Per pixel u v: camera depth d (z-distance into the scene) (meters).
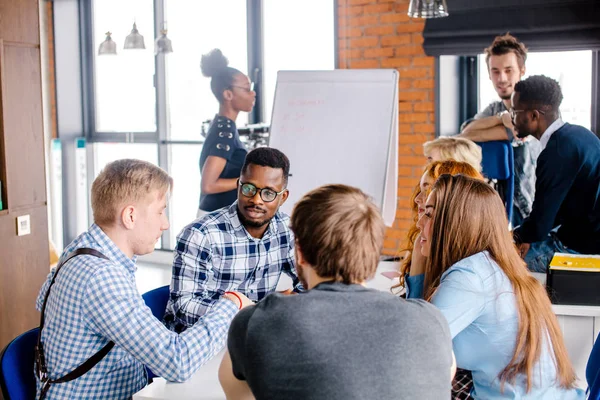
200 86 6.46
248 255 2.61
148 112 6.78
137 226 1.98
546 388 1.92
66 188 7.04
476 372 2.00
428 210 2.16
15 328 3.92
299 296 1.38
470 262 1.99
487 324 1.93
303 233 1.42
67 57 6.91
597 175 4.30
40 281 4.08
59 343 1.91
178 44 6.50
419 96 5.19
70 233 7.10
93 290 1.86
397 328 1.34
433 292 2.05
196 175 6.59
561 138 4.38
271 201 2.50
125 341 1.86
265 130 5.85
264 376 1.32
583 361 2.85
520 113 4.49
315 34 5.83
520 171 4.61
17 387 2.04
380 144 4.22
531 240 4.54
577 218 4.39
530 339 1.90
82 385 1.94
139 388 2.10
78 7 6.90
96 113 7.04
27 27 3.91
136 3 6.66
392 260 4.33
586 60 4.64
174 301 2.45
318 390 1.28
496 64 4.68
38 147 4.03
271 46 6.04
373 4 5.27
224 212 2.60
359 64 5.40
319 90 4.42
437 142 3.76
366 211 1.42
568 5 4.47
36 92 4.00
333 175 4.28
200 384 2.08
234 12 6.20
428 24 4.90
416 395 1.30
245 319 1.40
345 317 1.34
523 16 4.60
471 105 5.10
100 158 7.09
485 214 2.04
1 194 3.82
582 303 2.82
